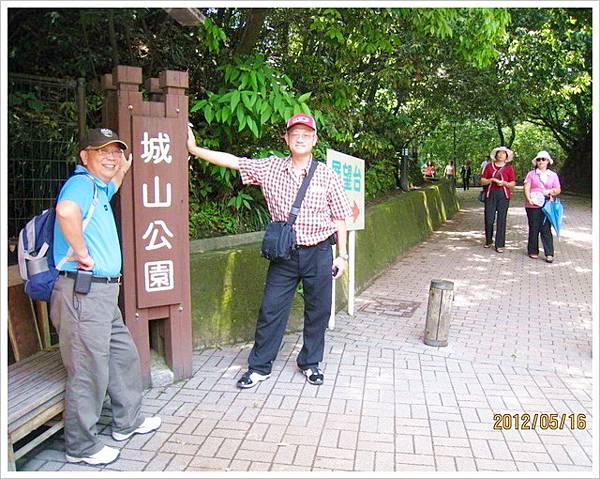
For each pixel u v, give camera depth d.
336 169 4.66
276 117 4.52
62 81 4.05
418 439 3.10
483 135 25.81
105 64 4.66
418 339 4.75
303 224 3.62
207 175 5.38
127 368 3.04
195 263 4.36
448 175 22.81
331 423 3.26
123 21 4.15
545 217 8.04
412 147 13.41
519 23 9.22
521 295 6.30
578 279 7.09
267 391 3.68
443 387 3.79
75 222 2.61
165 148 3.49
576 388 3.82
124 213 3.42
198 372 3.95
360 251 6.79
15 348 3.33
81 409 2.76
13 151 4.03
